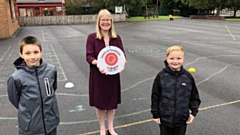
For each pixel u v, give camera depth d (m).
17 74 2.06
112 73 2.77
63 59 7.68
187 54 8.16
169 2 42.38
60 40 12.59
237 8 31.67
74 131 3.16
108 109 2.89
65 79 5.43
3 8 13.19
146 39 12.57
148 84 5.04
